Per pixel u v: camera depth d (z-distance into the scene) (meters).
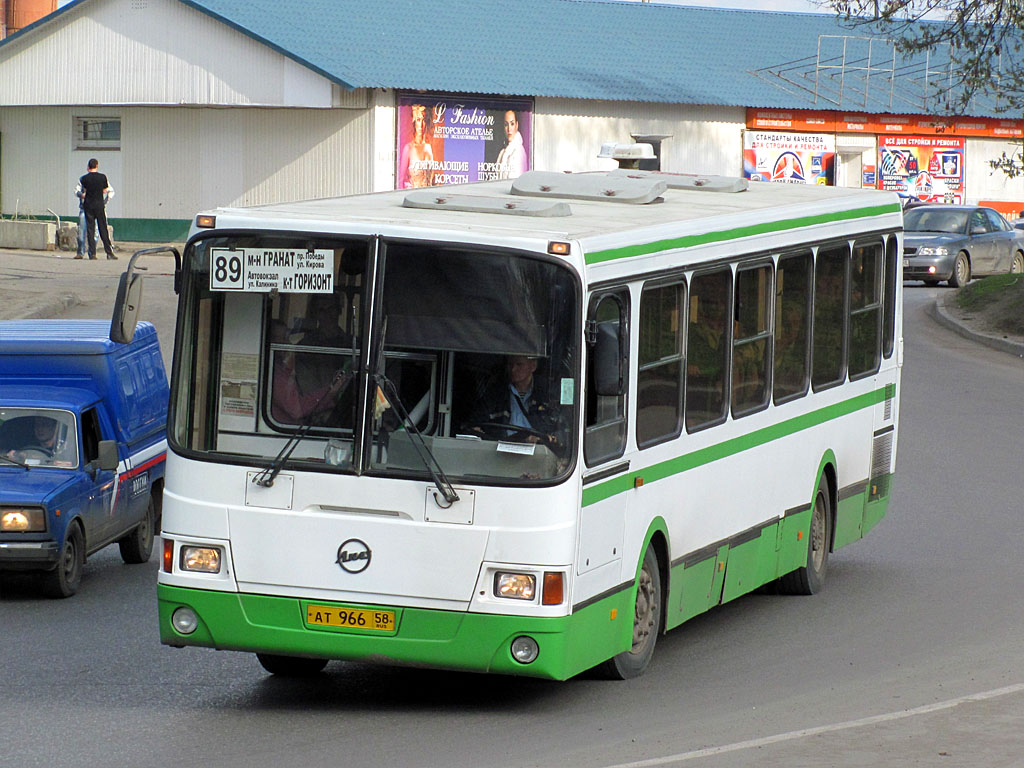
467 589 20.44
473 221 22.02
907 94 145.75
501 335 20.64
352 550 20.69
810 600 30.30
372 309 20.84
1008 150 151.00
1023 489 41.59
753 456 27.36
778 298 28.28
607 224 22.97
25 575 33.41
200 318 21.47
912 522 37.91
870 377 33.47
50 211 128.50
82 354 34.06
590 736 20.16
